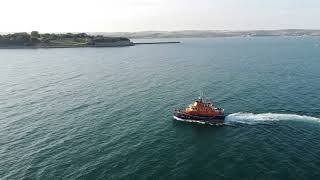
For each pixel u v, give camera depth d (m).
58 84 109.12
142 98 86.31
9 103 83.56
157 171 45.53
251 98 82.69
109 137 58.41
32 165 48.09
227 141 55.69
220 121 64.44
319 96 83.25
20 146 55.09
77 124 65.75
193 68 145.00
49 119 69.44
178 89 97.06
